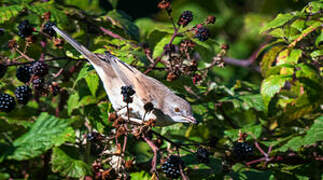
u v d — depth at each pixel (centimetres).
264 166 801
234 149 734
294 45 798
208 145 725
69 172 739
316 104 843
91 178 750
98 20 945
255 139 831
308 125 898
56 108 918
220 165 766
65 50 824
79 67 886
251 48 1356
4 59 783
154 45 903
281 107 918
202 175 749
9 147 761
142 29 1283
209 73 930
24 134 791
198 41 861
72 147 793
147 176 754
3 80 769
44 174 824
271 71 844
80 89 845
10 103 701
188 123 839
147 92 812
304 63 830
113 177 662
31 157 738
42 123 799
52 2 948
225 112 942
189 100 902
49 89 773
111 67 801
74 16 931
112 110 800
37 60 809
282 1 1338
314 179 784
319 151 827
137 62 831
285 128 900
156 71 852
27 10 921
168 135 886
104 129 785
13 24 922
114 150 752
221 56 827
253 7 1416
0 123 803
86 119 826
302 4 1228
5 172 786
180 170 657
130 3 1631
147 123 675
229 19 1370
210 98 911
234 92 920
